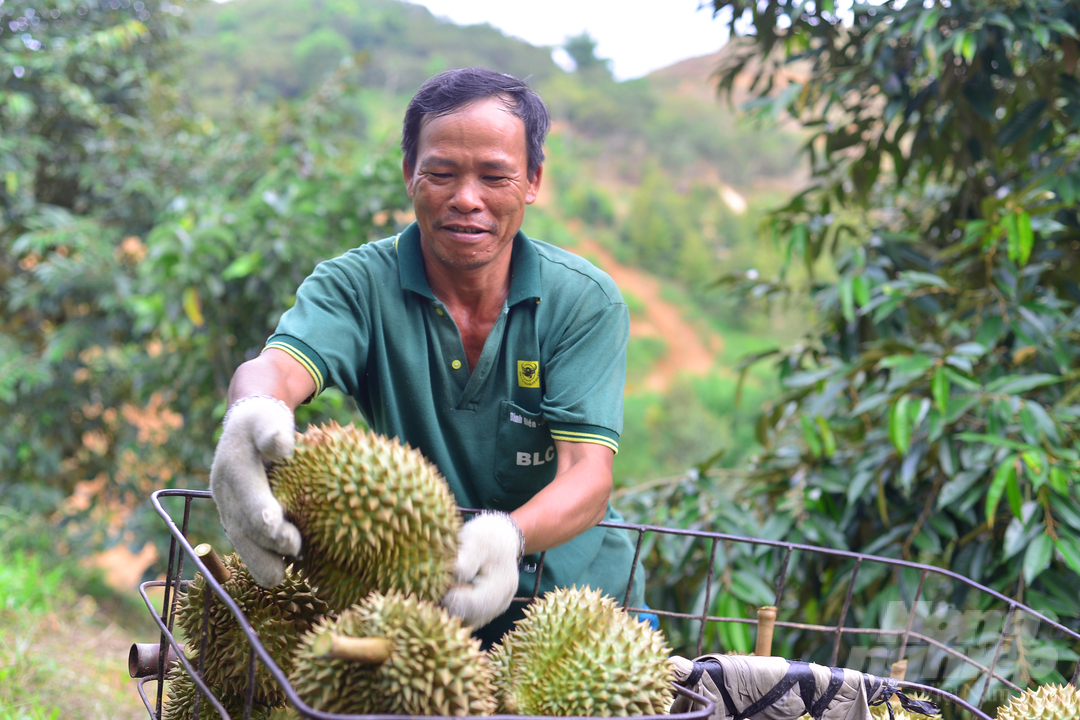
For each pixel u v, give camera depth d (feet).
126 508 21.06
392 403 4.80
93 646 11.46
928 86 9.54
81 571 17.81
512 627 5.09
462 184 4.24
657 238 133.80
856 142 10.41
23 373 18.15
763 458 10.03
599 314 4.81
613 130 183.73
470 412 4.86
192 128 21.42
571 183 147.54
